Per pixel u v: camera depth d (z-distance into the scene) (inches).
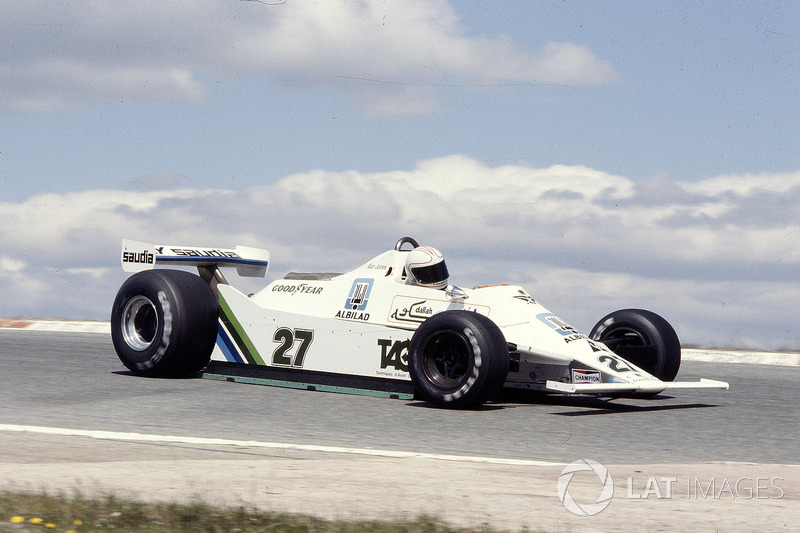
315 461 323.0
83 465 304.2
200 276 641.0
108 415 431.8
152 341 570.6
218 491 267.0
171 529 224.8
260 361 563.8
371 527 226.7
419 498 265.1
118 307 587.2
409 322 522.6
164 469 299.4
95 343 833.5
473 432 407.8
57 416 424.5
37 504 242.2
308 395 519.8
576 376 481.7
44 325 1045.8
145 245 597.0
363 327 528.1
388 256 551.5
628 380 473.7
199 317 571.5
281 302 576.7
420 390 478.9
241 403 482.6
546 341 493.7
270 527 225.9
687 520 247.0
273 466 309.7
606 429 424.5
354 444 371.2
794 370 745.6
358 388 525.0
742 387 617.6
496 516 245.9
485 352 457.7
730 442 397.7
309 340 546.3
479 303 517.7
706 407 512.1
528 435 403.2
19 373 589.9
